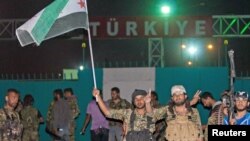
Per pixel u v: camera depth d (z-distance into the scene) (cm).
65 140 1562
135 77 1872
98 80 1886
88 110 1559
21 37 927
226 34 2028
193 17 1992
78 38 2038
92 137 1553
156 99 1473
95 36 2003
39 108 1925
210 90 1858
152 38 2023
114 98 1510
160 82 1869
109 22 1994
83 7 964
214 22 2031
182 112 916
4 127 949
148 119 892
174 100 908
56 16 938
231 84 907
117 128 1498
